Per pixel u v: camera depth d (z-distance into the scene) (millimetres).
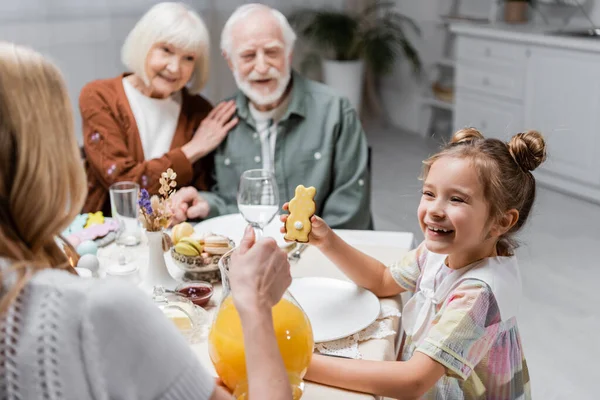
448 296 1221
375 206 4090
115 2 4047
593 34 4316
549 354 2512
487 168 1171
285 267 906
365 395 1080
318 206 2279
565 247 3459
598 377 2365
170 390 729
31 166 694
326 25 5230
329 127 2264
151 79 2270
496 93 4645
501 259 1249
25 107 688
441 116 5555
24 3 3689
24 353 670
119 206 1624
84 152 2361
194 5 4645
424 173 1267
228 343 969
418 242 3570
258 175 1508
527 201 1272
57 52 3869
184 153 2230
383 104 6004
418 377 1106
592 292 2998
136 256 1599
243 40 2201
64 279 706
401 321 1405
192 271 1439
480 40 4723
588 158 4043
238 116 2311
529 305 2877
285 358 970
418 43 5566
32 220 714
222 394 778
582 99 4016
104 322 690
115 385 704
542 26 4746
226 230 1754
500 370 1249
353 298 1353
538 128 4344
